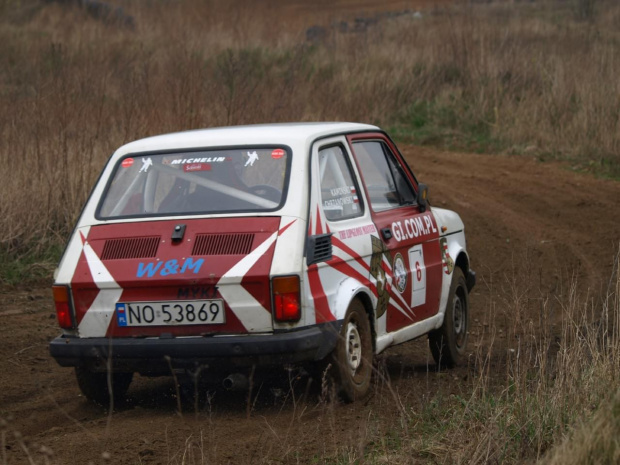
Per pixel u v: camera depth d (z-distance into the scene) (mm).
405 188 8883
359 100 24328
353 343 7352
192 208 7312
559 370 6398
